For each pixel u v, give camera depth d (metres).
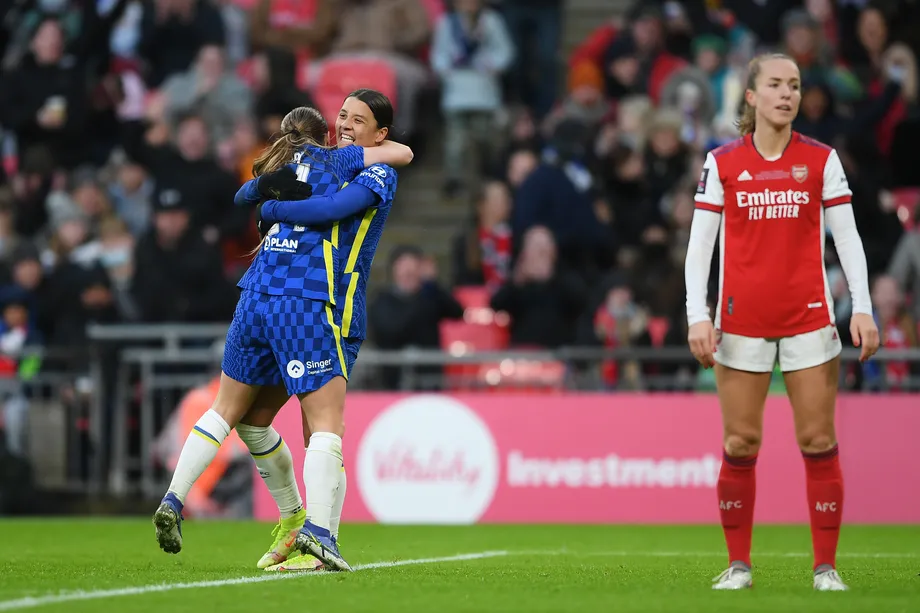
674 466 37.81
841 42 53.28
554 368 40.41
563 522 37.97
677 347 41.53
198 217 48.03
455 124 55.16
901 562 23.59
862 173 47.66
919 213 47.84
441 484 38.31
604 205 48.78
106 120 54.78
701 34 54.56
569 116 52.03
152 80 56.34
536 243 44.34
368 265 20.09
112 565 21.47
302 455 37.97
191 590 16.44
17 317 44.44
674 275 44.31
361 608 14.79
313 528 19.22
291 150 19.81
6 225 50.97
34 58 54.22
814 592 16.72
